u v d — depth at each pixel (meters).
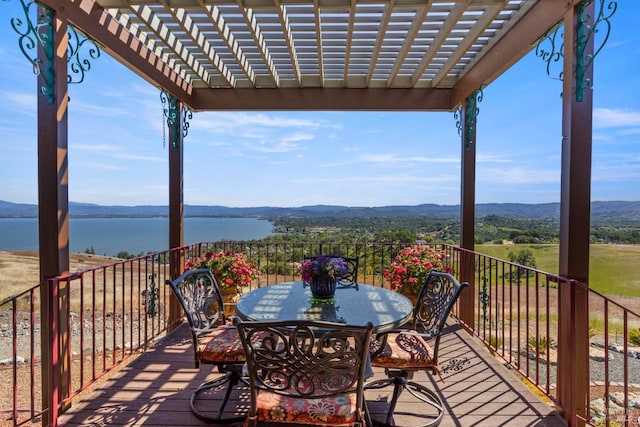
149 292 3.63
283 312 2.18
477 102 4.11
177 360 3.09
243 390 2.55
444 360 3.15
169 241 4.35
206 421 2.17
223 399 2.35
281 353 1.53
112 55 2.97
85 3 2.55
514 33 3.03
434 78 4.38
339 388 1.61
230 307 4.23
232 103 4.69
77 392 2.39
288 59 3.95
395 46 3.55
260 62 4.05
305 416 1.57
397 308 2.28
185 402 2.40
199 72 4.11
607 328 2.08
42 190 2.29
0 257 14.32
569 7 2.28
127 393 2.52
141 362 3.05
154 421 2.18
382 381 2.51
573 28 2.24
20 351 4.86
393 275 4.38
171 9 2.69
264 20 3.08
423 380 2.77
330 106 4.65
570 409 2.18
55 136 2.28
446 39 3.38
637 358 5.45
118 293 8.76
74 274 2.38
